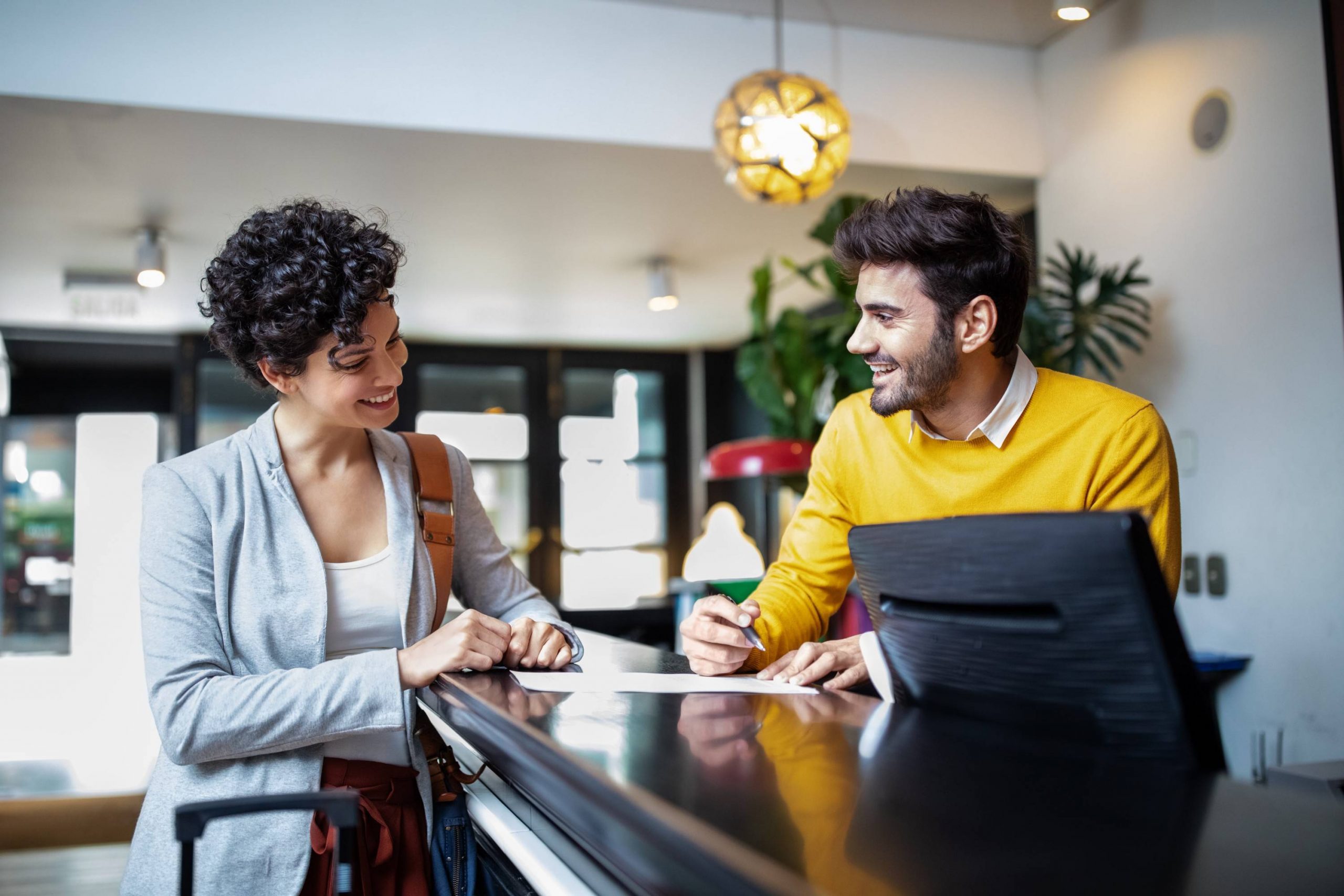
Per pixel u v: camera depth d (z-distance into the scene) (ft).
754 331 12.15
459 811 3.68
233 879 3.27
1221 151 9.44
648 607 19.75
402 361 3.70
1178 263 9.94
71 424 19.25
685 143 10.64
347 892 3.08
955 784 1.98
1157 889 1.43
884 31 11.41
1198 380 9.71
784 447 11.48
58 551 19.16
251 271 3.31
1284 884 1.46
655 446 22.08
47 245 13.66
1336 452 8.34
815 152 8.66
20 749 8.82
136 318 17.31
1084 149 11.23
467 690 3.14
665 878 1.75
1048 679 2.31
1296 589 8.70
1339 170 8.30
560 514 21.26
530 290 16.81
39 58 9.06
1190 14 9.78
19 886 6.96
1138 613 2.08
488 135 10.15
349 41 9.80
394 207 12.49
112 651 12.24
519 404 21.24
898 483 4.53
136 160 10.70
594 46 10.45
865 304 3.99
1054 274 10.36
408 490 3.97
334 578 3.71
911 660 2.78
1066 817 1.76
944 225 3.79
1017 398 4.17
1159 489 4.08
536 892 3.12
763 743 2.37
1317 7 8.48
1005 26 11.34
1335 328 8.34
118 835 7.31
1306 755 8.57
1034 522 2.22
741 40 10.91
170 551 3.42
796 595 4.69
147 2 9.32
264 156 10.69
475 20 10.16
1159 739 2.14
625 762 2.14
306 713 3.23
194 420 18.15
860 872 1.47
